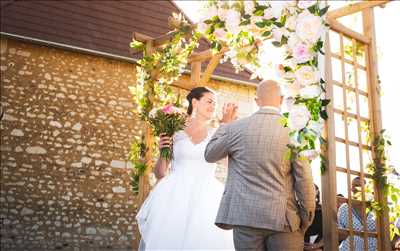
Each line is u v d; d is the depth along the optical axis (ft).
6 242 30.01
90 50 34.17
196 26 14.02
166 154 14.23
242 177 9.66
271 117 9.91
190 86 17.26
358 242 13.32
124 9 38.11
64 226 31.32
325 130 10.95
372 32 13.24
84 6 36.99
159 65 16.24
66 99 33.42
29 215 30.83
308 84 9.48
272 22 9.91
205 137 14.14
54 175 31.89
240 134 9.91
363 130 13.07
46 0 35.99
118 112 34.40
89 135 33.27
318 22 9.43
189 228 13.08
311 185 9.26
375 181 12.59
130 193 33.24
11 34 32.60
